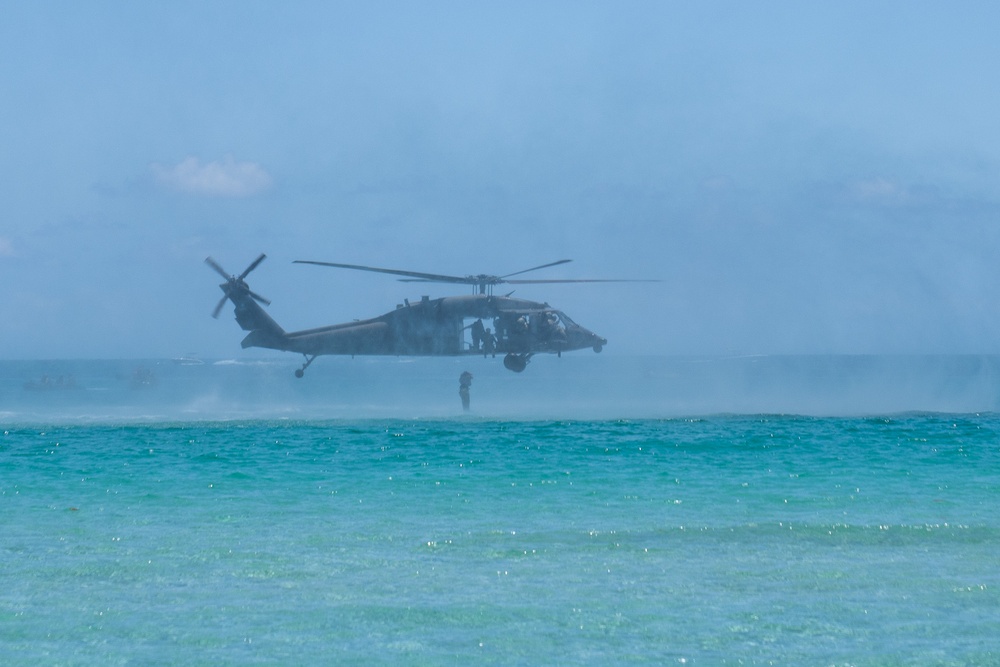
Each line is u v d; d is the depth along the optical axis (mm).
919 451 95250
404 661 35250
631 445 100125
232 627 38906
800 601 42219
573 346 137000
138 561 49250
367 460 88688
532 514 62031
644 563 48938
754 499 67438
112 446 100812
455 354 136500
